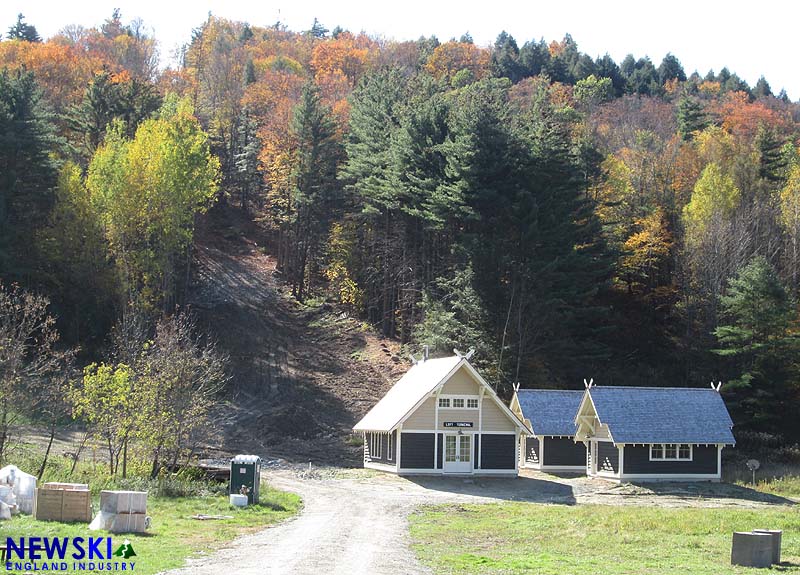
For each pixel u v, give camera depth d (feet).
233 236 315.78
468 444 166.30
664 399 171.53
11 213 214.90
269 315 261.24
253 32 536.83
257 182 337.93
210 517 95.76
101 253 219.61
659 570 70.90
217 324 246.47
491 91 224.74
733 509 130.72
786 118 419.95
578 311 215.51
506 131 212.84
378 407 179.73
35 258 220.84
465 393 166.61
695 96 466.29
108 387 119.75
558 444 182.19
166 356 126.11
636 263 252.01
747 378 212.64
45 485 82.43
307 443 194.29
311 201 264.52
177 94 368.68
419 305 229.04
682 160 322.14
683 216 268.21
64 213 220.23
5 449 123.65
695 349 236.43
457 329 207.41
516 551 81.56
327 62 465.47
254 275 287.69
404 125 226.38
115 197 215.10
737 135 370.53
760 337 219.00
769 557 75.51
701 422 168.66
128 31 479.41
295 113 272.10
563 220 212.84
